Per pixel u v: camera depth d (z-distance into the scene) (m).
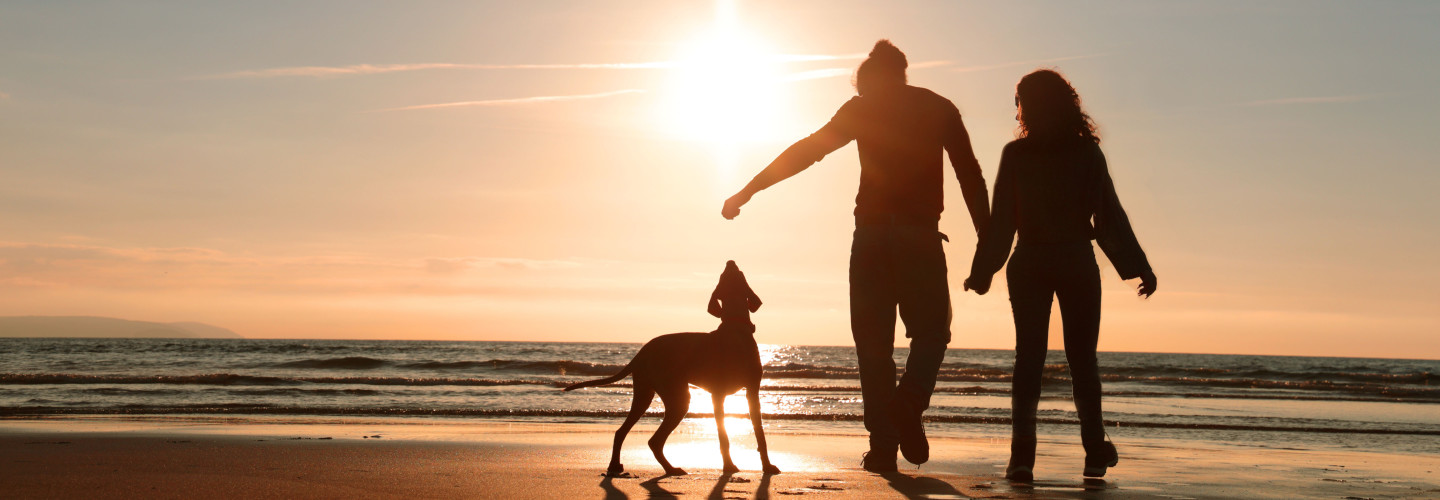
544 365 38.47
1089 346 4.37
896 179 4.60
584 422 12.30
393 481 4.13
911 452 4.35
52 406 14.73
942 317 4.59
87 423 11.05
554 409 15.04
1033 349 4.34
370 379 24.80
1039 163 4.29
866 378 4.78
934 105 4.64
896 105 4.63
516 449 6.64
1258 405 18.89
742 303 5.11
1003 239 4.38
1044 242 4.30
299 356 48.19
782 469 5.16
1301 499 3.87
